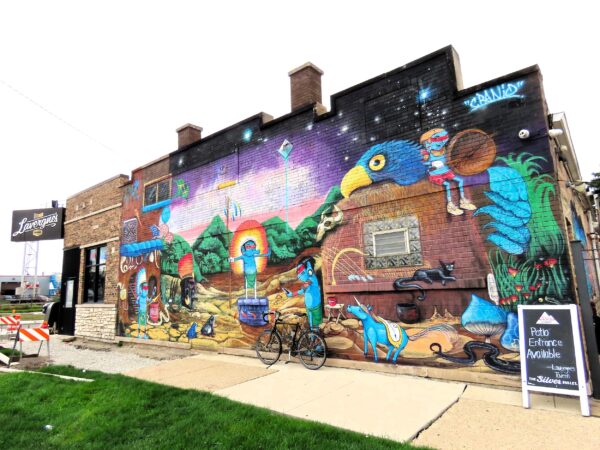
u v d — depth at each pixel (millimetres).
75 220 15203
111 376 7176
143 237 11969
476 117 6348
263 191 9008
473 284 6023
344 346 7270
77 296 14352
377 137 7359
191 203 10664
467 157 6352
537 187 5715
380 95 7438
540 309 5047
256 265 8891
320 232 7863
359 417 4715
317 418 4730
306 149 8352
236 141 9789
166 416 4965
